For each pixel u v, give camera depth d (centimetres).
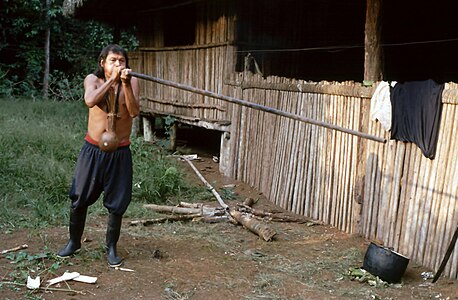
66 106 1383
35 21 1758
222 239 526
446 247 441
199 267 445
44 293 381
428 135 452
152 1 1042
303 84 625
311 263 464
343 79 943
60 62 1914
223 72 832
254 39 827
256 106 392
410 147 479
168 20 1035
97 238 503
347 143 556
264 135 720
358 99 537
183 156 922
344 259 475
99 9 1106
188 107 933
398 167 490
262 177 722
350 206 555
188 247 497
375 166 518
